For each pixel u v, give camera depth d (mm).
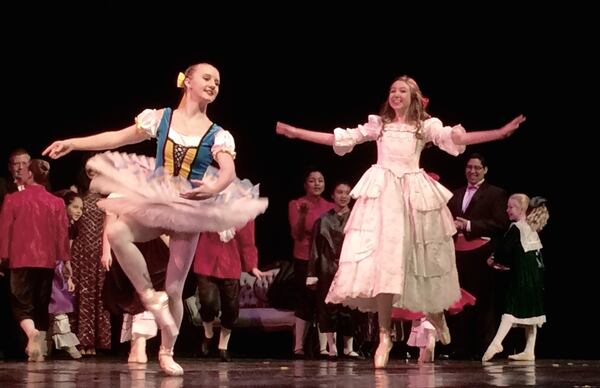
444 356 9500
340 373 5457
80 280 9078
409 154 6492
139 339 7477
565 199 11312
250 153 11984
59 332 8703
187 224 4934
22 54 11070
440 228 6512
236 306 8070
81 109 11336
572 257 11328
